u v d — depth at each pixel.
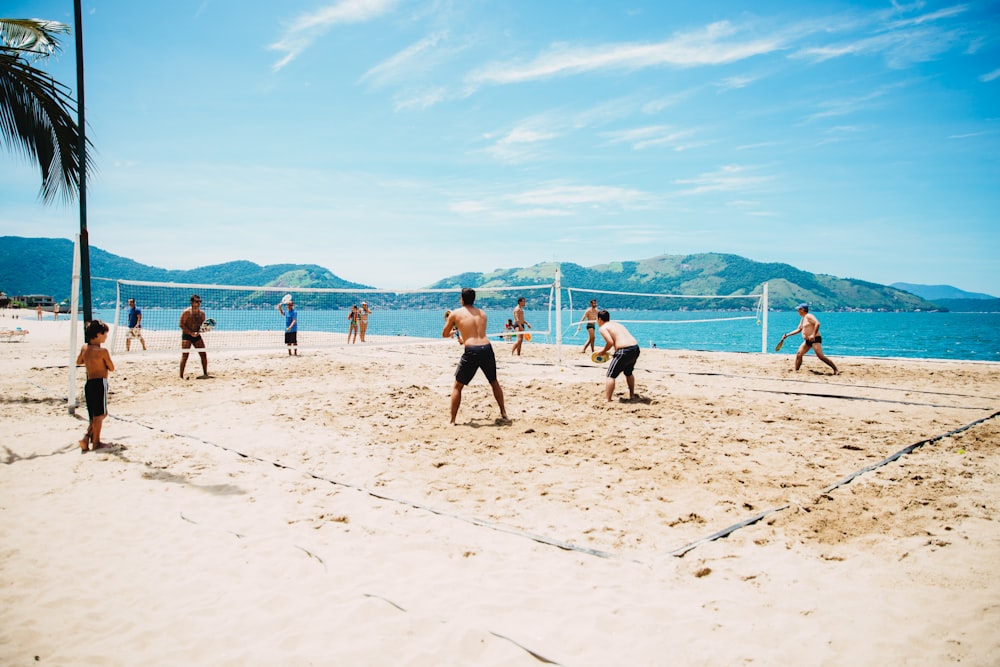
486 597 3.02
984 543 3.45
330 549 3.62
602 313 8.36
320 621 2.81
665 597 2.99
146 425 7.01
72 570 3.38
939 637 2.52
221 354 15.88
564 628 2.72
